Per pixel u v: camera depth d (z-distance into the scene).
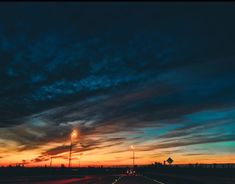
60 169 84.25
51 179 47.50
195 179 46.69
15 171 75.81
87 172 109.81
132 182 40.03
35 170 80.06
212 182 38.06
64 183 37.53
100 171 122.00
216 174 59.78
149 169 141.50
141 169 142.50
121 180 45.94
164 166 132.12
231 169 69.12
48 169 82.00
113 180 45.88
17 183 36.94
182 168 109.62
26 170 78.81
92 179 49.78
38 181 41.19
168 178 53.34
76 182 39.81
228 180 41.25
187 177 54.94
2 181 40.09
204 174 66.56
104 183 37.84
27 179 45.81
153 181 42.50
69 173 81.94
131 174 80.06
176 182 39.53
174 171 106.81
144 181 42.62
